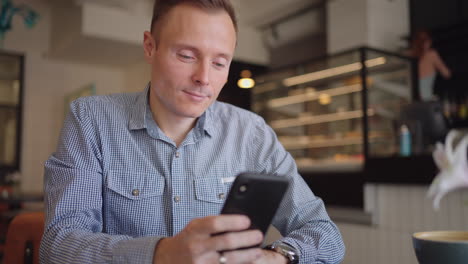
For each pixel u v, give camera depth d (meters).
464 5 4.48
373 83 4.33
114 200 1.00
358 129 4.66
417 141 3.25
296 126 5.40
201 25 0.80
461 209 2.62
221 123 1.15
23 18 5.89
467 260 0.61
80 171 0.96
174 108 0.85
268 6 5.99
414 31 5.02
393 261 2.83
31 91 6.10
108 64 6.51
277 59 6.69
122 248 0.71
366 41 4.95
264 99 5.62
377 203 3.22
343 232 3.18
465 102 4.49
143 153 1.03
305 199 1.10
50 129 6.20
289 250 0.85
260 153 1.14
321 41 6.02
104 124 1.03
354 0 5.10
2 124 5.71
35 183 6.04
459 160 0.64
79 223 0.90
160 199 1.01
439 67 4.56
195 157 1.05
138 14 5.61
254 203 0.61
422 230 2.86
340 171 3.57
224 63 0.84
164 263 0.65
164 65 0.83
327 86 4.88
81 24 5.09
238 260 0.60
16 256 1.11
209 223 0.57
